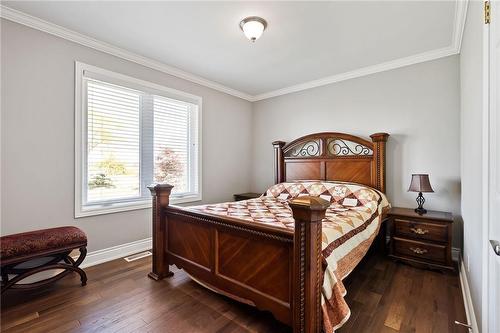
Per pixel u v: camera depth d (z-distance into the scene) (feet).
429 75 9.99
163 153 11.50
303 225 4.50
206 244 6.72
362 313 6.05
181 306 6.37
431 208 9.96
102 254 9.37
